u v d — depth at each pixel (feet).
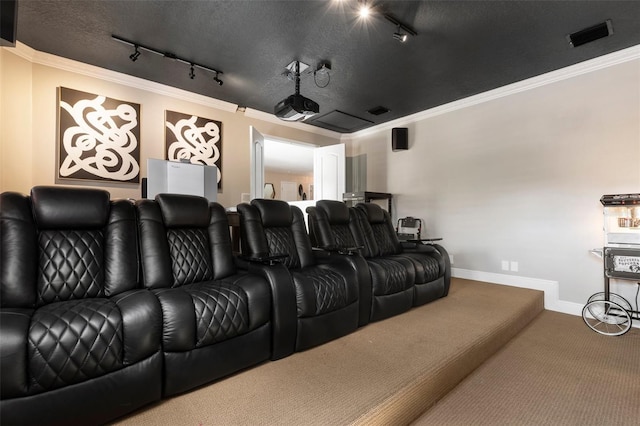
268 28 8.60
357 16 8.04
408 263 9.48
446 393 5.97
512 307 9.48
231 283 6.08
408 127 16.08
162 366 4.83
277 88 12.67
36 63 9.93
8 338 3.64
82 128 10.77
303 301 6.69
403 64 10.59
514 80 11.79
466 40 9.11
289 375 5.66
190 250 6.67
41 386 3.80
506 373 6.63
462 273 13.75
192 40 9.20
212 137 13.97
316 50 9.72
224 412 4.57
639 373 6.51
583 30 8.57
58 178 10.32
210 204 7.58
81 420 4.06
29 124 9.78
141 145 12.02
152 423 4.33
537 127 11.50
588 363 7.00
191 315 5.13
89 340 4.14
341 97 13.60
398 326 8.07
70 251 5.25
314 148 18.26
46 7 7.66
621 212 9.27
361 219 11.13
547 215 11.25
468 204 13.60
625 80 9.61
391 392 5.03
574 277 10.62
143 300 4.81
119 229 5.79
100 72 10.97
